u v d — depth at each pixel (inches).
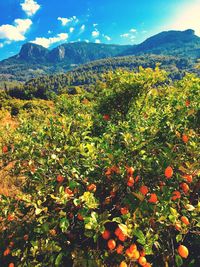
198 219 130.7
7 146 210.7
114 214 159.6
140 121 201.2
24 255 153.3
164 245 151.1
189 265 140.6
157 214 129.6
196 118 180.4
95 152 158.6
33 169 182.5
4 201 176.9
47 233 147.7
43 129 204.7
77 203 126.0
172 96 225.9
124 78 259.9
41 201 163.8
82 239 163.5
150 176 151.3
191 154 153.9
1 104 1459.2
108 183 158.9
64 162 165.8
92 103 281.4
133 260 120.0
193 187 162.9
